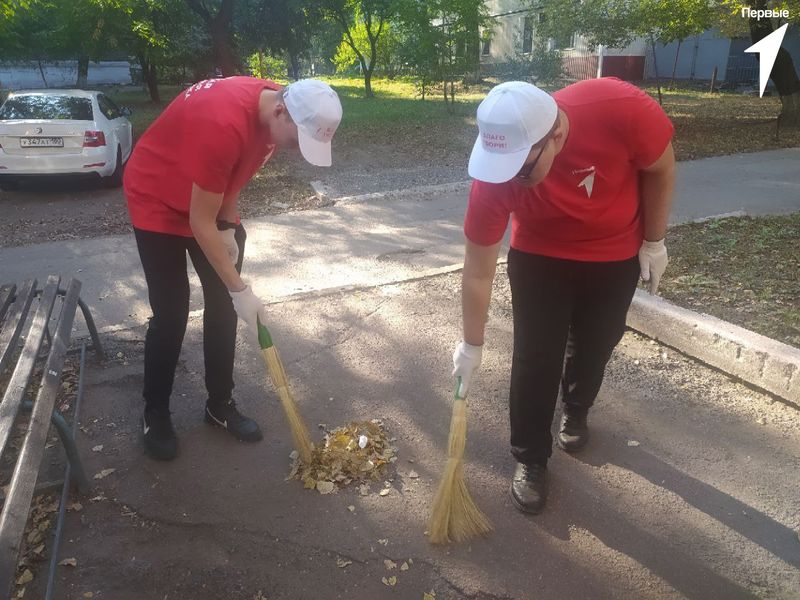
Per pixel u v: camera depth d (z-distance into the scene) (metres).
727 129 14.48
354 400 3.66
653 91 24.81
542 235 2.51
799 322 4.05
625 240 2.55
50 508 2.82
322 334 4.49
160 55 19.81
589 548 2.58
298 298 5.13
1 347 3.01
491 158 2.03
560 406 3.56
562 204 2.35
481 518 2.66
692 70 27.98
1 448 2.17
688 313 4.03
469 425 3.40
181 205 2.75
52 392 2.67
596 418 3.41
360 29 31.95
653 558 2.52
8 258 6.72
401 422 3.44
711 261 5.32
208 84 2.62
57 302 5.27
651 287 2.80
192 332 4.54
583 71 28.34
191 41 20.08
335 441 3.17
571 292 2.61
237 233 3.11
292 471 3.05
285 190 9.48
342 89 28.31
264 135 2.62
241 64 17.84
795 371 3.36
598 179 2.30
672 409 3.46
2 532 1.89
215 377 3.25
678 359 3.96
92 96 10.52
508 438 3.30
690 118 16.44
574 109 2.22
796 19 12.16
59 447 3.25
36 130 9.37
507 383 3.80
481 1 17.12
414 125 15.71
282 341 4.39
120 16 17.47
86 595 2.40
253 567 2.52
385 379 3.88
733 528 2.66
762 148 12.20
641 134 2.23
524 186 2.25
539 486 2.80
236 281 2.73
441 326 4.59
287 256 6.43
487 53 32.22
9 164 9.40
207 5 18.06
